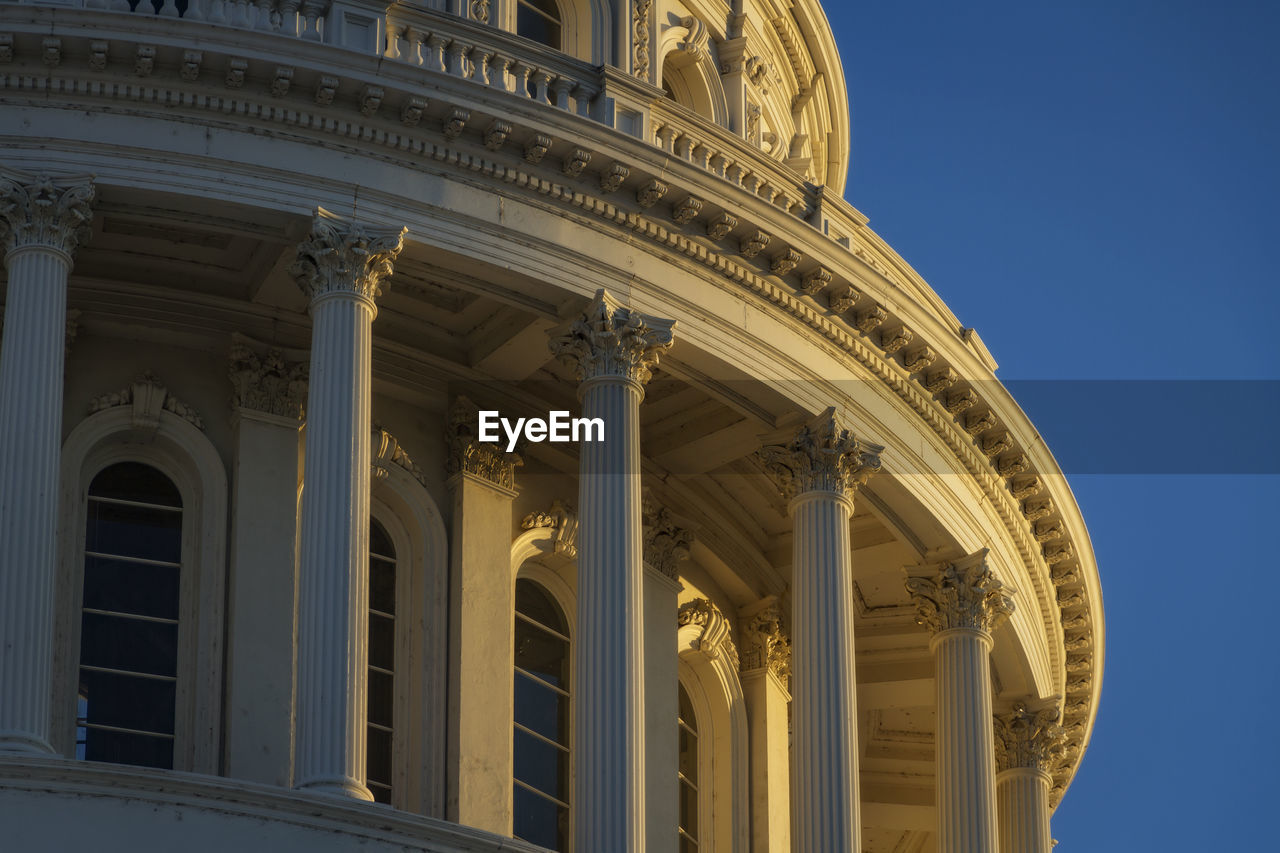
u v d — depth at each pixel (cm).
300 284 4159
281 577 4400
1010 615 5056
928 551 4934
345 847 3719
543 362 4619
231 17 4194
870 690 5409
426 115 4203
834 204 4725
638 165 4325
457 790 4462
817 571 4519
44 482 3834
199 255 4394
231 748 4262
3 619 3731
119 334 4469
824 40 5962
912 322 4684
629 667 4122
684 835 5062
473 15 4891
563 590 4844
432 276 4259
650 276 4388
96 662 4312
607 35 5097
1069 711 5691
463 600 4581
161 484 4462
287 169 4128
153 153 4069
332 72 4125
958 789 4819
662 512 5003
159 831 3641
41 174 4009
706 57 5406
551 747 4734
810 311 4594
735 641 5219
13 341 3906
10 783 3606
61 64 4066
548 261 4281
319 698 3844
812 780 4403
